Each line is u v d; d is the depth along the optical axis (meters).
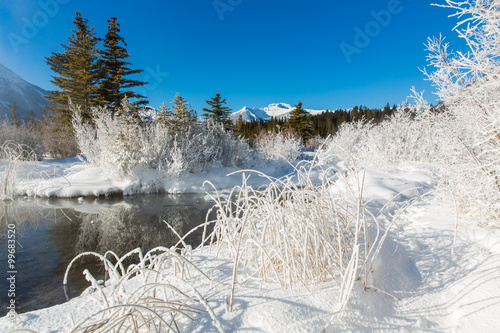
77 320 1.72
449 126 3.08
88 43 22.62
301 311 1.56
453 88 2.79
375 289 1.80
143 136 11.45
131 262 4.00
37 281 3.34
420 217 3.21
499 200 2.47
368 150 8.43
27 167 10.59
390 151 7.43
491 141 2.47
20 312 2.65
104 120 12.64
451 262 2.09
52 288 3.16
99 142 11.34
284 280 1.94
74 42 22.48
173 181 10.88
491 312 1.45
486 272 1.78
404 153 7.42
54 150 17.16
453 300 1.68
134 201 8.83
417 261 2.24
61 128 20.39
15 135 14.46
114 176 10.45
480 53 2.45
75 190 9.20
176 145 11.57
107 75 23.33
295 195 2.22
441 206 3.29
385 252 2.28
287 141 21.08
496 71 2.39
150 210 7.57
